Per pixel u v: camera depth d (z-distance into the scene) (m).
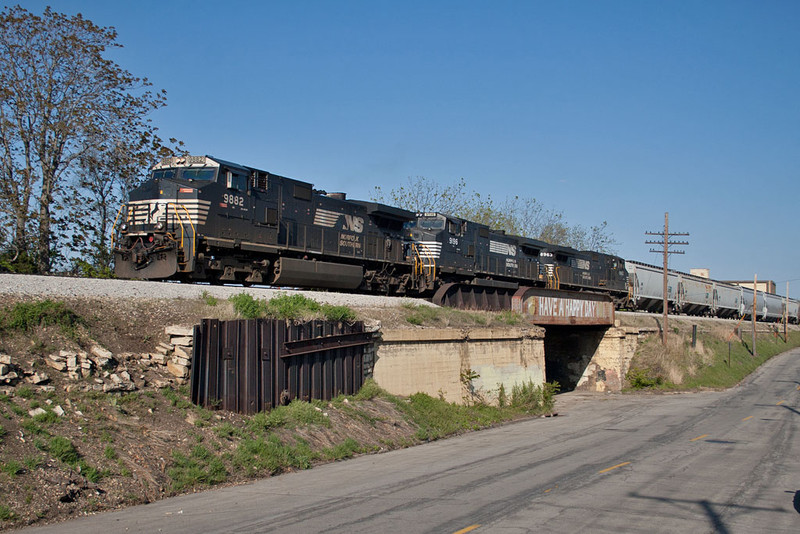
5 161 28.45
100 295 14.52
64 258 30.19
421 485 11.82
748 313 83.69
